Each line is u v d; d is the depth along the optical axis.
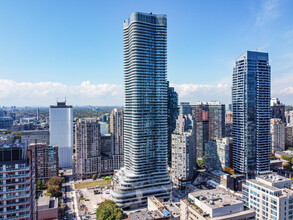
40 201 195.38
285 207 141.88
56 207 191.75
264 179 163.38
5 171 126.19
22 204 128.50
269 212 147.12
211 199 132.12
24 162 130.25
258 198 156.50
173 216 158.75
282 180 160.12
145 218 150.12
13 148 131.25
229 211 122.94
